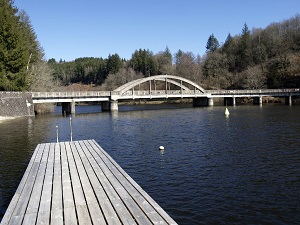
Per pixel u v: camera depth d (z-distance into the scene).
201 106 77.31
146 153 19.30
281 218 9.52
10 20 46.19
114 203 8.12
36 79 56.88
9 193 11.70
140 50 175.25
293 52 117.19
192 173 14.60
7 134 27.62
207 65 131.38
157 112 57.41
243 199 11.16
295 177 13.66
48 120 41.38
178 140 23.95
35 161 13.81
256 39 134.50
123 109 73.12
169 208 10.41
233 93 75.81
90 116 49.22
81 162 13.37
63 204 8.19
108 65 163.25
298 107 60.50
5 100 44.84
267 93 75.50
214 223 9.21
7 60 45.22
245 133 26.64
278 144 21.20
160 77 69.75
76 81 195.75
